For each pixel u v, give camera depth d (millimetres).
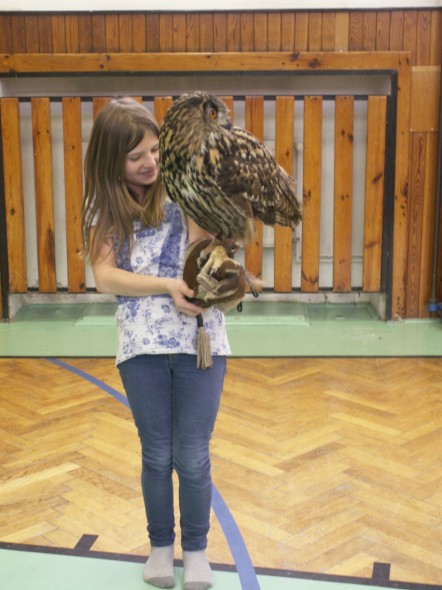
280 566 2223
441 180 4922
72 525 2471
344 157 4941
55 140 5074
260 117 4910
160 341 1985
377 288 5102
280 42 4852
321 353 4410
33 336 4812
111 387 3861
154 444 2059
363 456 2994
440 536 2400
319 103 4867
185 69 4852
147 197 2018
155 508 2104
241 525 2459
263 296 5473
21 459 2984
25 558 2270
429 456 2986
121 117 1942
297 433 3232
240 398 3678
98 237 2002
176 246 2023
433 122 4898
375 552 2305
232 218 1791
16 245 5090
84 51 4906
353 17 4816
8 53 4934
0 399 3693
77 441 3158
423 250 5062
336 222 5027
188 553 2117
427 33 4809
